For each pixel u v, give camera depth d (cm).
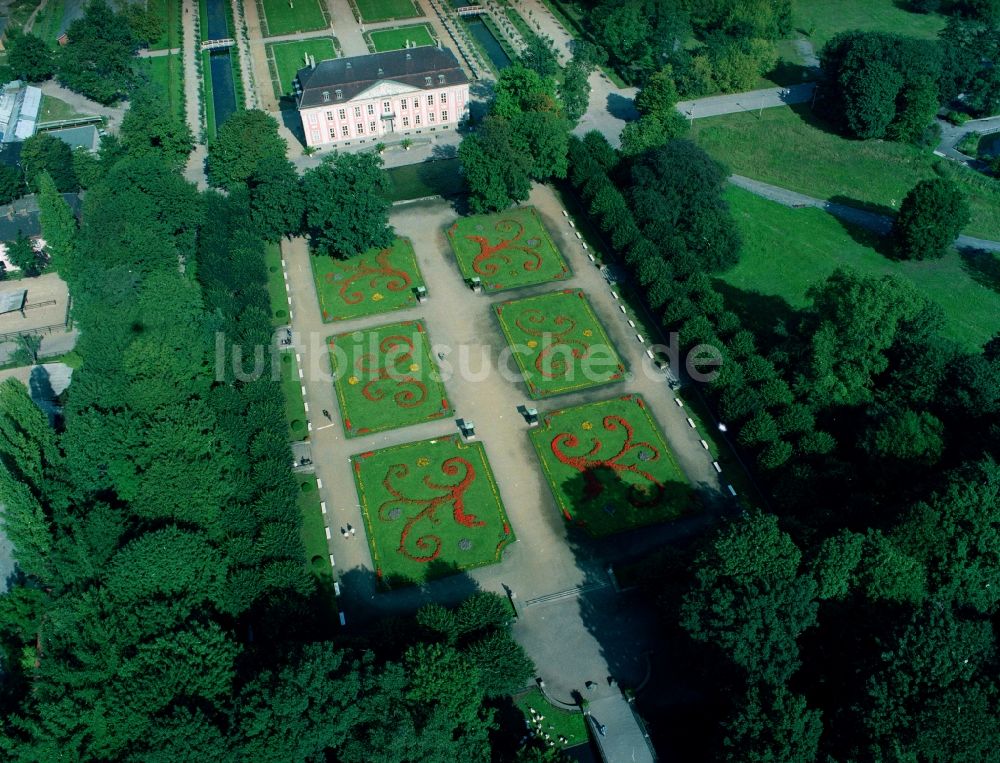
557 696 11656
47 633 11044
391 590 12850
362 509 13938
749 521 10912
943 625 9694
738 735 9388
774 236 19488
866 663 9944
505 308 17625
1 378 16088
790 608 10231
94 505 12312
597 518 13788
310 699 9312
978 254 19062
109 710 9606
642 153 19888
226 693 9856
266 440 13625
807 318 15250
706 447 14788
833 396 14388
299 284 18300
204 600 11331
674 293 16775
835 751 9569
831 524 12300
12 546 13262
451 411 15525
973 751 9000
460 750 9788
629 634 12325
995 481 11238
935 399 13750
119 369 13775
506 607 12538
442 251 19138
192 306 15675
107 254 16288
